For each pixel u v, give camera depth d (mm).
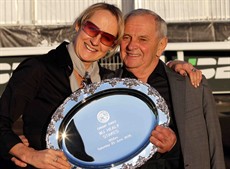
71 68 2316
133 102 2332
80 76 2367
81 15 2361
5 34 6648
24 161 2072
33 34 6684
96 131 2270
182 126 2578
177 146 2574
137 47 2602
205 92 2725
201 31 6781
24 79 2223
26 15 6727
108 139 2273
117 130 2289
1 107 2205
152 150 2283
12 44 6668
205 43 5969
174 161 2555
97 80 2428
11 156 2146
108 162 2250
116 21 2316
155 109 2328
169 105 2664
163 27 2668
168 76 2697
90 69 2393
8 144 2105
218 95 6410
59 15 6809
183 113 2604
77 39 2316
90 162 2240
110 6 2344
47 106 2264
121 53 2672
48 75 2279
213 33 6781
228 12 6953
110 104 2314
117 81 2332
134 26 2592
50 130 2195
